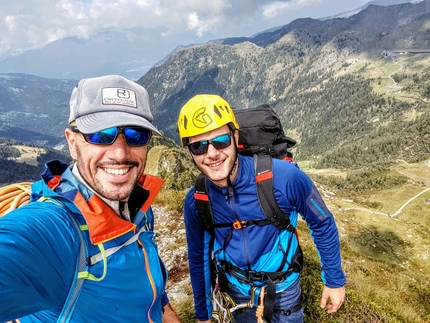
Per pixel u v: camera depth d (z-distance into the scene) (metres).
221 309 1.03
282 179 0.89
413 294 2.66
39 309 0.43
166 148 5.98
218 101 0.87
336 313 1.45
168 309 0.91
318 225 0.95
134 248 0.62
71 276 0.49
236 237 0.94
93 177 0.57
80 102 0.58
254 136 1.14
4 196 0.56
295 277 0.98
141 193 0.71
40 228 0.45
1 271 0.36
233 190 0.91
